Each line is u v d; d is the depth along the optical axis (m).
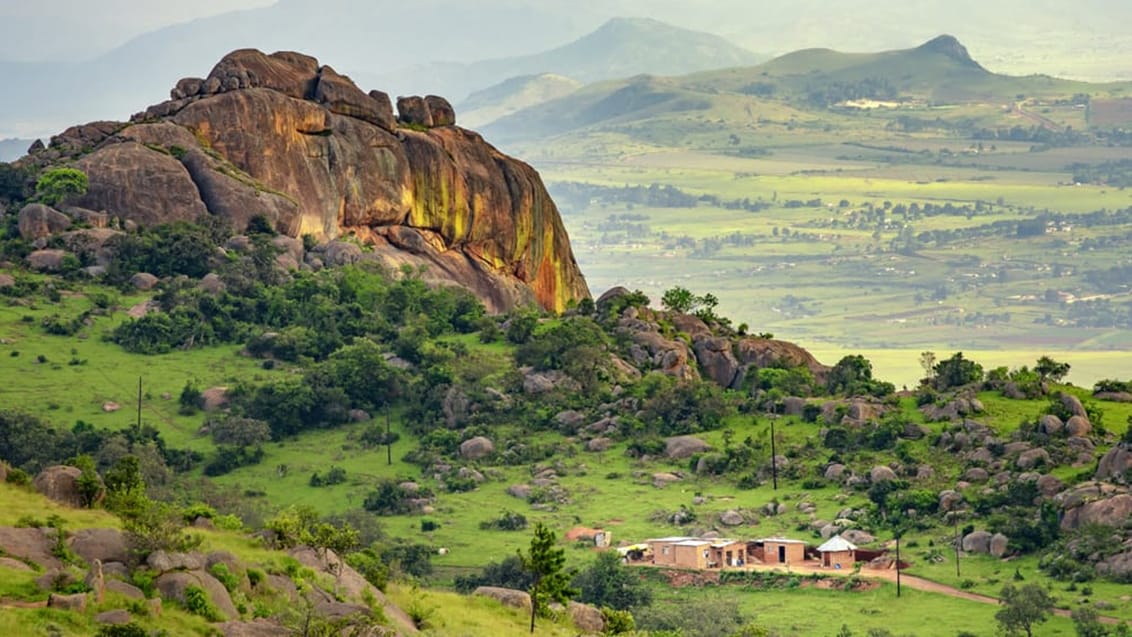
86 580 138.38
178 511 172.62
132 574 144.12
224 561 152.00
